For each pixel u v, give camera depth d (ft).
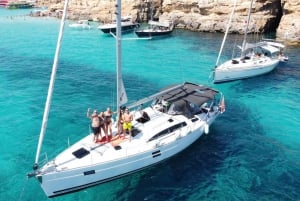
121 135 65.82
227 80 117.29
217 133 81.82
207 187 61.62
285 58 133.69
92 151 60.59
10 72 128.36
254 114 92.89
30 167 66.90
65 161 57.47
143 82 117.19
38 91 108.06
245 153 72.95
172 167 67.10
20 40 188.96
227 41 179.63
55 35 203.92
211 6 202.08
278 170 67.00
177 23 221.87
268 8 190.70
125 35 203.10
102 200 57.93
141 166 63.46
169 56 152.46
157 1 234.79
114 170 59.88
